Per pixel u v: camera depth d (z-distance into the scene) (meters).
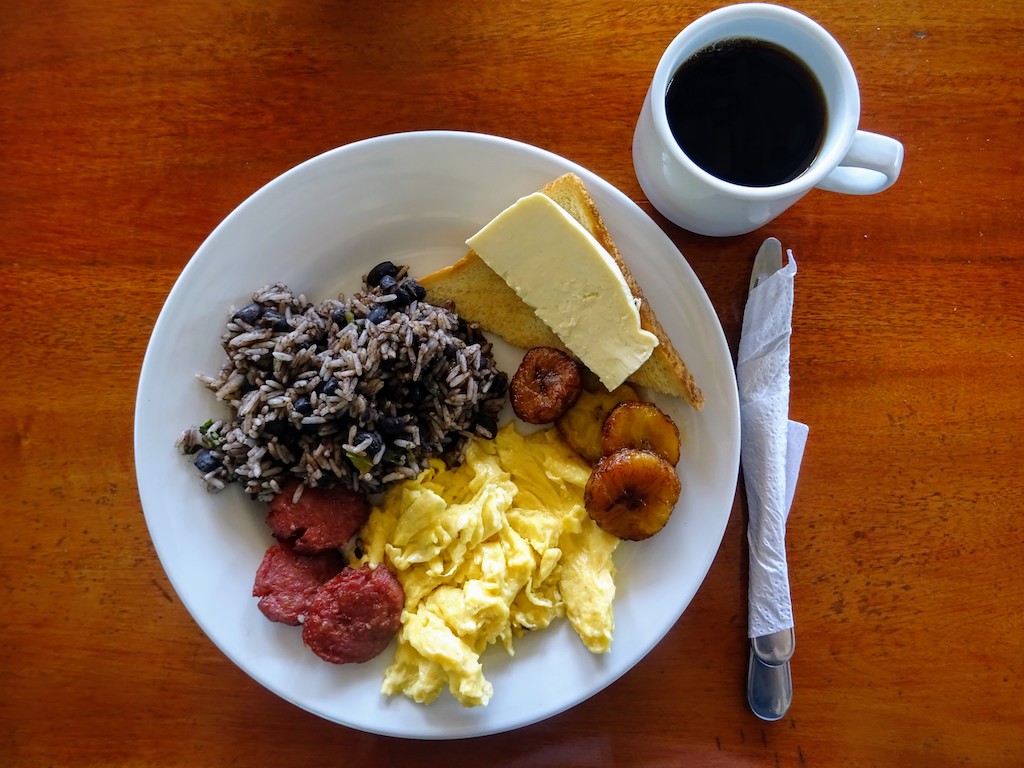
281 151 0.36
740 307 0.36
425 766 0.36
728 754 0.36
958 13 0.36
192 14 0.35
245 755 0.36
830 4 0.36
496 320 0.36
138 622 0.36
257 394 0.33
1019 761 0.36
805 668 0.36
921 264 0.36
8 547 0.35
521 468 0.36
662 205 0.34
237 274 0.34
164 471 0.33
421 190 0.34
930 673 0.36
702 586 0.36
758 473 0.35
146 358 0.32
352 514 0.34
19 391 0.35
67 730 0.35
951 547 0.36
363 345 0.33
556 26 0.36
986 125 0.36
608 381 0.34
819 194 0.36
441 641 0.33
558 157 0.33
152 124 0.35
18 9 0.35
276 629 0.34
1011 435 0.36
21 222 0.35
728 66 0.31
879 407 0.36
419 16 0.36
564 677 0.34
